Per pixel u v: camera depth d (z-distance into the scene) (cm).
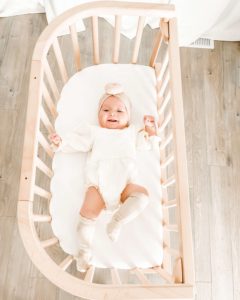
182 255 96
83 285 87
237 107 188
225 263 161
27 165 98
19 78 188
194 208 169
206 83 192
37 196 165
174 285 87
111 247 115
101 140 123
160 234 118
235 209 170
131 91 136
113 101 124
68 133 125
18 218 93
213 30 193
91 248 115
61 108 133
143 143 124
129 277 154
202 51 199
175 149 106
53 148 120
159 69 150
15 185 167
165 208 129
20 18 200
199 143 180
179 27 183
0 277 152
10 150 173
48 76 125
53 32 113
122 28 194
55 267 89
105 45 196
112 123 125
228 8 176
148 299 86
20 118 180
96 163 121
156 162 127
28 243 91
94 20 120
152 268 124
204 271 159
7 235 159
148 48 196
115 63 141
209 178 175
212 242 164
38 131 106
